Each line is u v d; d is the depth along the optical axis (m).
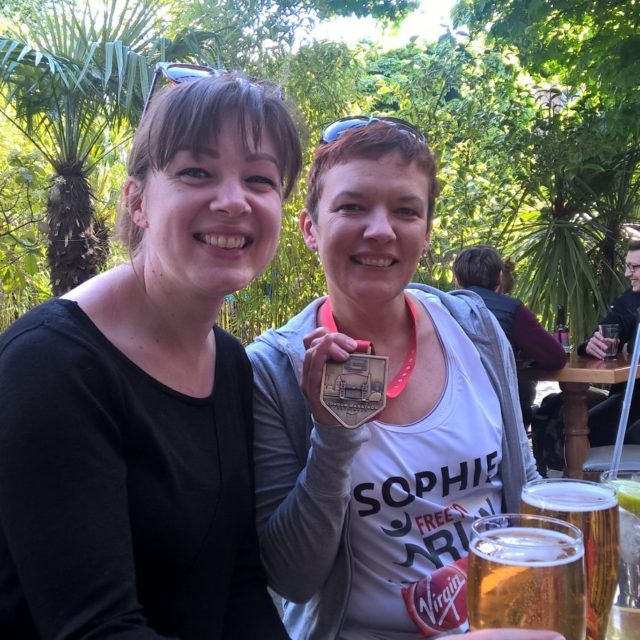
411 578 1.25
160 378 1.03
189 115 0.99
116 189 4.29
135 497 0.95
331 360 1.05
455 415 1.35
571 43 5.80
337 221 1.33
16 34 3.86
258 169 1.04
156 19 3.92
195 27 4.57
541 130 5.99
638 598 0.99
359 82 5.54
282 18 4.86
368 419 1.04
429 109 5.61
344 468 1.12
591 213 6.09
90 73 3.67
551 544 0.78
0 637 0.89
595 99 6.31
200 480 1.03
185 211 1.00
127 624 0.82
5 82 3.56
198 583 1.04
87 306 1.00
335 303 1.44
